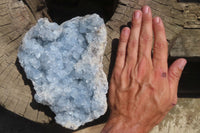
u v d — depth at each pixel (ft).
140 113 1.64
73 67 1.60
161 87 1.65
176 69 1.72
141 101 1.64
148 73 1.65
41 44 1.63
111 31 1.74
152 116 1.65
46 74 1.58
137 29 1.67
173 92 1.69
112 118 1.65
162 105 1.65
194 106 2.55
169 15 1.78
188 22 1.98
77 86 1.60
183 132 2.52
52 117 1.68
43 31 1.60
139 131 1.63
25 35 1.63
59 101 1.57
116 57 1.69
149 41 1.66
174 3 1.80
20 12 1.75
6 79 1.67
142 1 1.78
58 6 2.36
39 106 1.67
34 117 1.68
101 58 1.62
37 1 1.82
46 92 1.56
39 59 1.60
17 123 2.46
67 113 1.59
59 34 1.63
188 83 2.41
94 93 1.57
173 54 1.93
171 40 1.77
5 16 1.73
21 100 1.67
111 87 1.67
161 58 1.67
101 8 2.41
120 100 1.65
